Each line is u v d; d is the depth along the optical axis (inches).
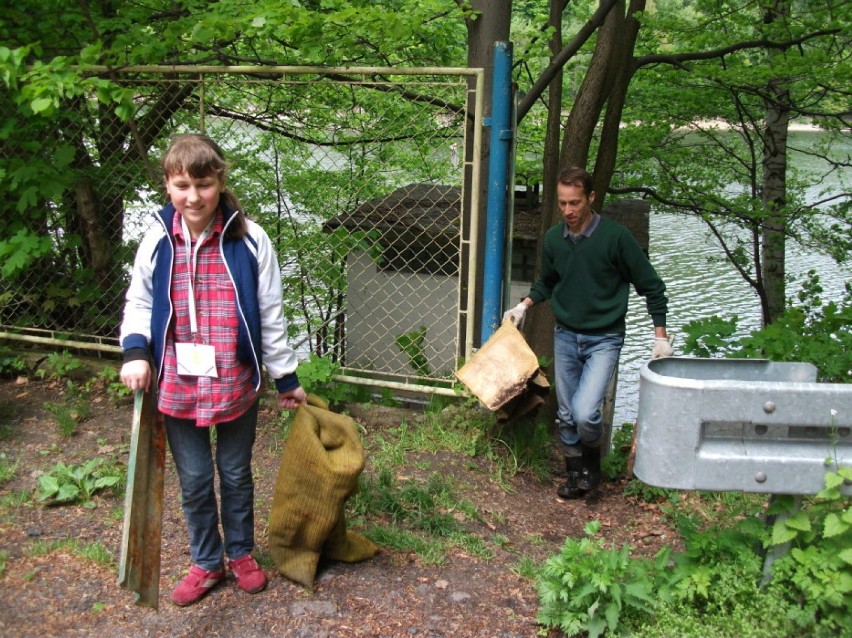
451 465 186.9
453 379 203.3
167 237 112.0
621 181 502.9
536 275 276.8
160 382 115.2
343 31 219.1
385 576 137.3
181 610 124.2
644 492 185.9
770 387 108.3
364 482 169.2
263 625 121.8
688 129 496.4
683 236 941.2
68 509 152.7
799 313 241.3
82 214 217.5
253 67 197.2
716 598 117.0
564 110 455.5
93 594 126.8
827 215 510.6
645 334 663.1
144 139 223.3
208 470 122.0
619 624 117.5
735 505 171.6
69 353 224.2
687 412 109.2
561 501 185.5
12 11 203.9
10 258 200.5
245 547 128.6
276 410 203.6
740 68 339.9
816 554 111.3
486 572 142.5
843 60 343.6
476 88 189.2
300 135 264.1
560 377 186.2
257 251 115.6
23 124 212.5
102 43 195.0
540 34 255.1
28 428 188.9
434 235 231.0
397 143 254.5
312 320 275.7
